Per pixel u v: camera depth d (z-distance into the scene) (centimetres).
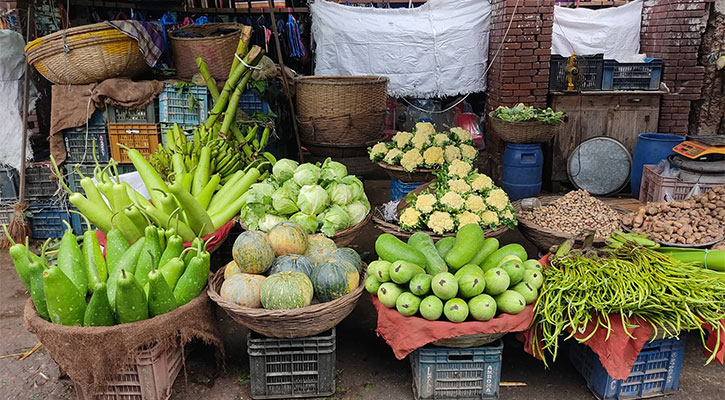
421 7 629
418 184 448
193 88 442
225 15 678
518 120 488
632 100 563
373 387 271
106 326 225
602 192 566
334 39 640
